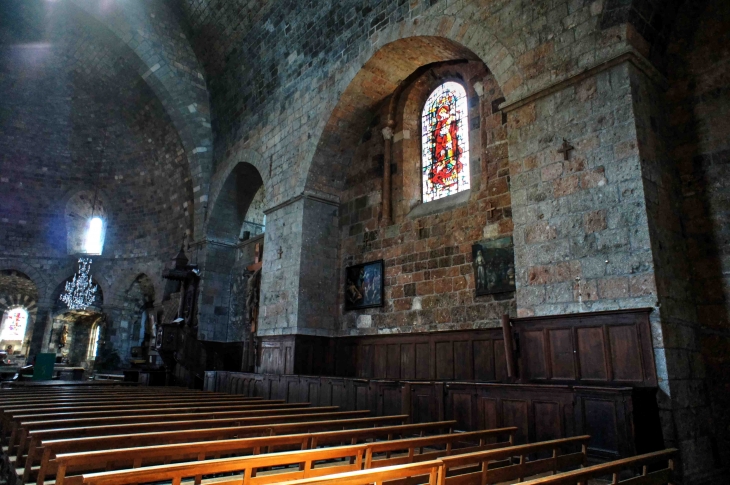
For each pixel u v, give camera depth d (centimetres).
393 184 1509
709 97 904
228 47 2011
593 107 884
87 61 2372
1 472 627
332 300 1581
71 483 397
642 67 876
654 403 729
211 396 1230
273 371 1543
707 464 751
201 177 2206
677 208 887
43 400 993
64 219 2833
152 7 2097
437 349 1245
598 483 645
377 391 1082
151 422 653
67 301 2716
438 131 1456
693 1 938
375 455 771
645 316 762
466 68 1350
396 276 1414
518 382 910
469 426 889
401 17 1309
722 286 840
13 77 2470
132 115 2530
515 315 1100
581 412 736
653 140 866
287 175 1681
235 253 2188
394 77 1473
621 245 810
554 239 895
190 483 500
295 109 1698
